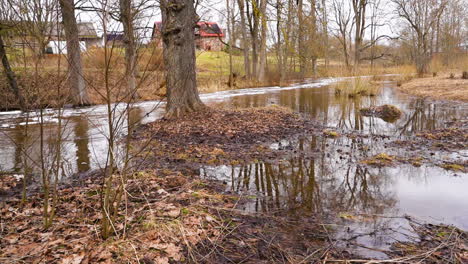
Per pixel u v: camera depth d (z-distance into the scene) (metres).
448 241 3.07
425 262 2.72
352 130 8.80
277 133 8.20
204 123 8.82
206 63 33.81
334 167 5.55
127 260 2.65
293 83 28.59
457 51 43.28
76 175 5.17
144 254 2.75
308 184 4.76
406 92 18.28
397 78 28.00
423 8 31.78
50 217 3.19
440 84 19.58
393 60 45.00
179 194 4.14
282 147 6.88
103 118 10.79
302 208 3.89
